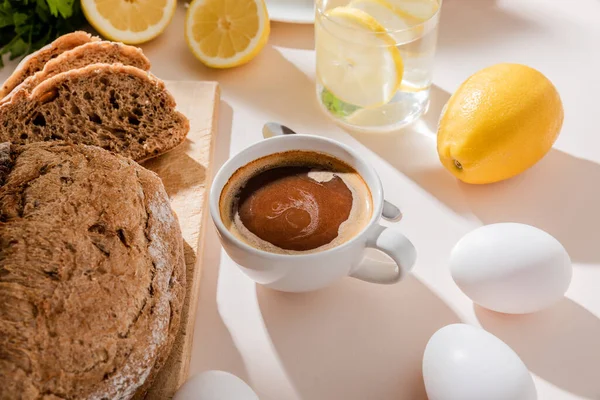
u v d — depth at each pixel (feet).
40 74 1.44
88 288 0.99
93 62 1.51
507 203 1.41
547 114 1.34
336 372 1.14
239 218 1.18
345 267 1.14
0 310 0.94
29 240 1.01
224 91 1.72
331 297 1.25
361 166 1.22
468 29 1.87
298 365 1.15
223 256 1.33
